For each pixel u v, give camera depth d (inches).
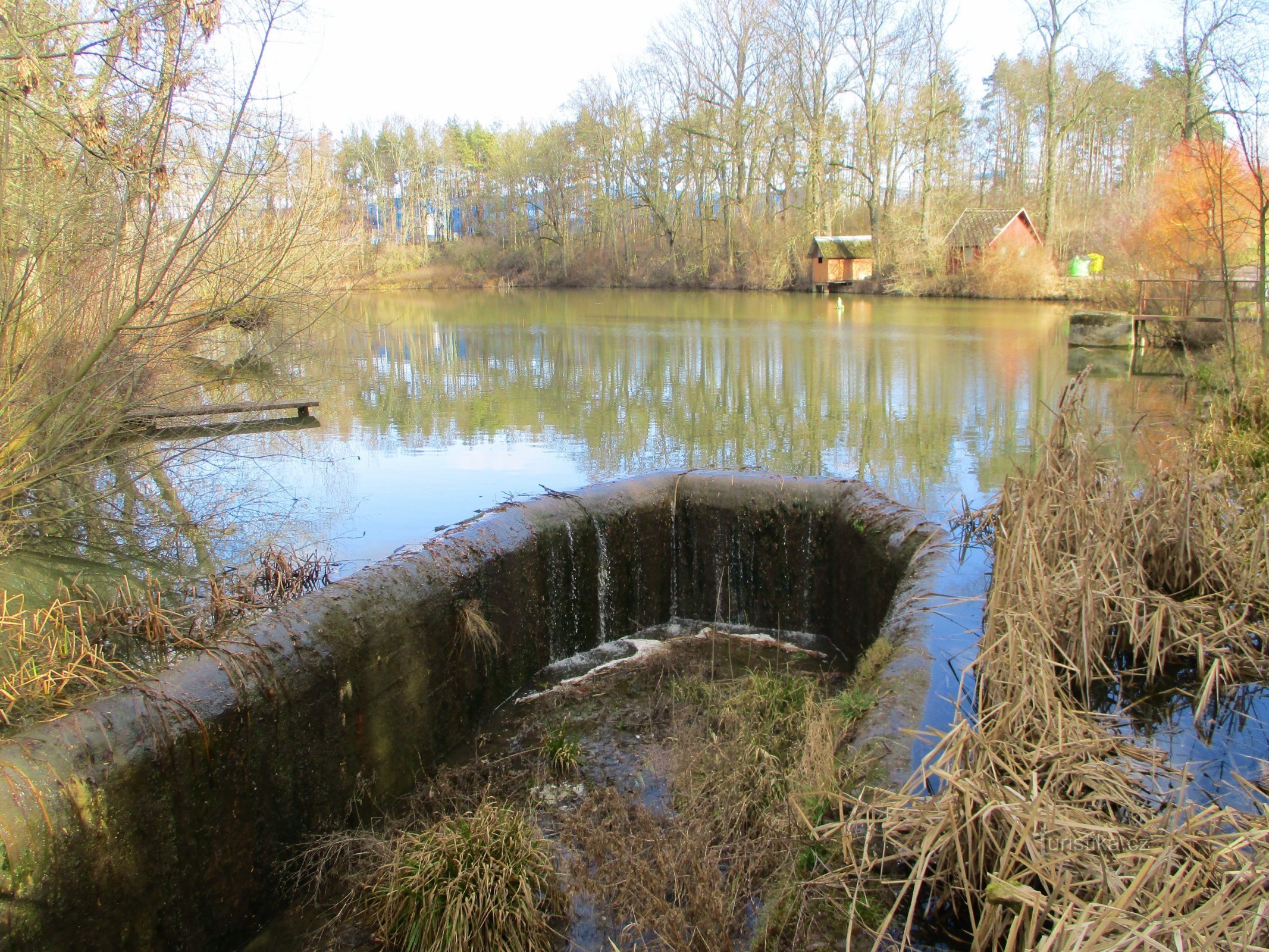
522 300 1875.0
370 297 2020.2
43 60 293.4
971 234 1795.0
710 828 195.9
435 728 257.9
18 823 150.9
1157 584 239.9
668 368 788.0
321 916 193.6
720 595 359.6
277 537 339.0
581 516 326.3
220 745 187.9
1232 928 106.9
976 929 123.3
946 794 142.7
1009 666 169.2
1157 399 603.5
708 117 2128.4
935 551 271.0
